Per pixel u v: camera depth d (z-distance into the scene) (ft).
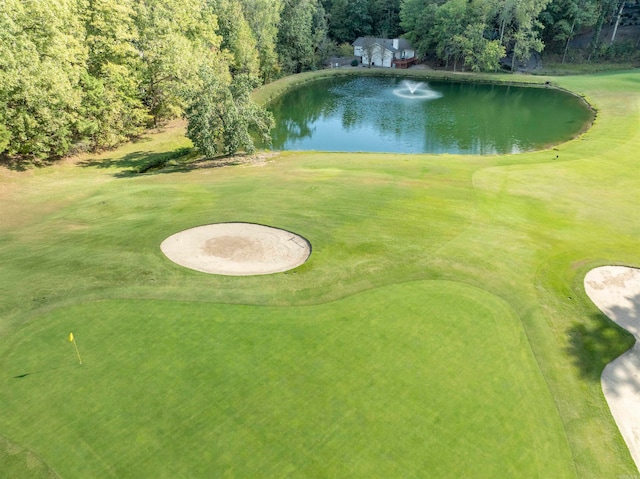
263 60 264.52
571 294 66.39
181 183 113.29
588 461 42.27
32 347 54.44
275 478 39.91
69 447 42.50
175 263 73.15
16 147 119.14
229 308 61.46
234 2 232.12
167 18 170.71
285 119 218.18
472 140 177.99
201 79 149.89
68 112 131.23
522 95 247.29
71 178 122.21
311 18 311.88
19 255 75.66
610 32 299.79
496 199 98.58
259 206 94.68
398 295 64.69
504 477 40.22
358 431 44.14
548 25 293.64
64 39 120.57
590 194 102.27
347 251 76.74
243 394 48.01
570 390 50.06
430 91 265.54
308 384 49.29
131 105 156.25
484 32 293.43
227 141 136.15
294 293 65.21
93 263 72.74
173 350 53.88
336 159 137.28
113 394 47.93
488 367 52.16
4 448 42.27
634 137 151.23
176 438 43.37
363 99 250.57
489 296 65.00
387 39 326.24
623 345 56.90
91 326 57.93
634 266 73.15
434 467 40.86
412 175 115.34
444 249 77.30
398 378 50.21
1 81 106.32
